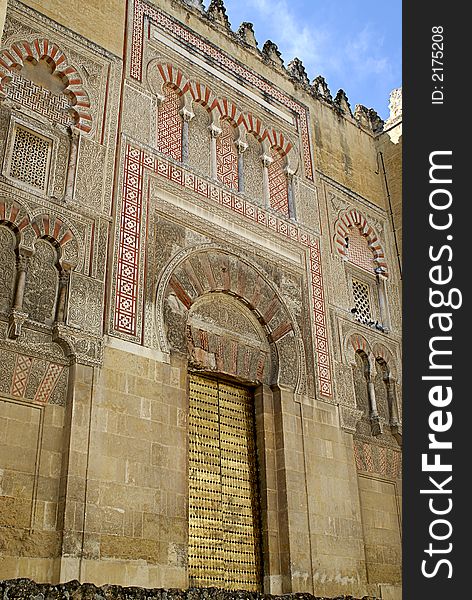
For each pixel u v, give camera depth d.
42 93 10.55
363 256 15.43
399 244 16.02
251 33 14.92
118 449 9.08
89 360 9.25
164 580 8.90
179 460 9.73
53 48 10.85
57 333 9.11
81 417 8.88
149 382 9.82
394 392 14.24
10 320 8.81
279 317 12.35
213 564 10.09
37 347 8.97
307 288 13.19
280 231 13.16
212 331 11.33
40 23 10.83
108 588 7.26
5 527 7.90
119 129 11.15
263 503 11.02
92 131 10.79
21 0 10.75
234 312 11.89
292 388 12.00
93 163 10.58
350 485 12.20
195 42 13.28
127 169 10.95
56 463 8.59
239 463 11.13
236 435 11.30
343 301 14.00
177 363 10.37
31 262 9.41
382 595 12.12
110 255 10.13
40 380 8.85
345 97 17.03
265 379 11.84
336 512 11.70
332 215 14.84
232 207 12.38
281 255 12.98
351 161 16.16
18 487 8.18
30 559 7.94
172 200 11.41
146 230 10.79
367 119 17.39
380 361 14.41
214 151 12.74
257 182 13.48
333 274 14.06
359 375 13.81
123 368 9.59
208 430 10.94
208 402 11.12
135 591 7.47
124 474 9.02
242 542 10.61
